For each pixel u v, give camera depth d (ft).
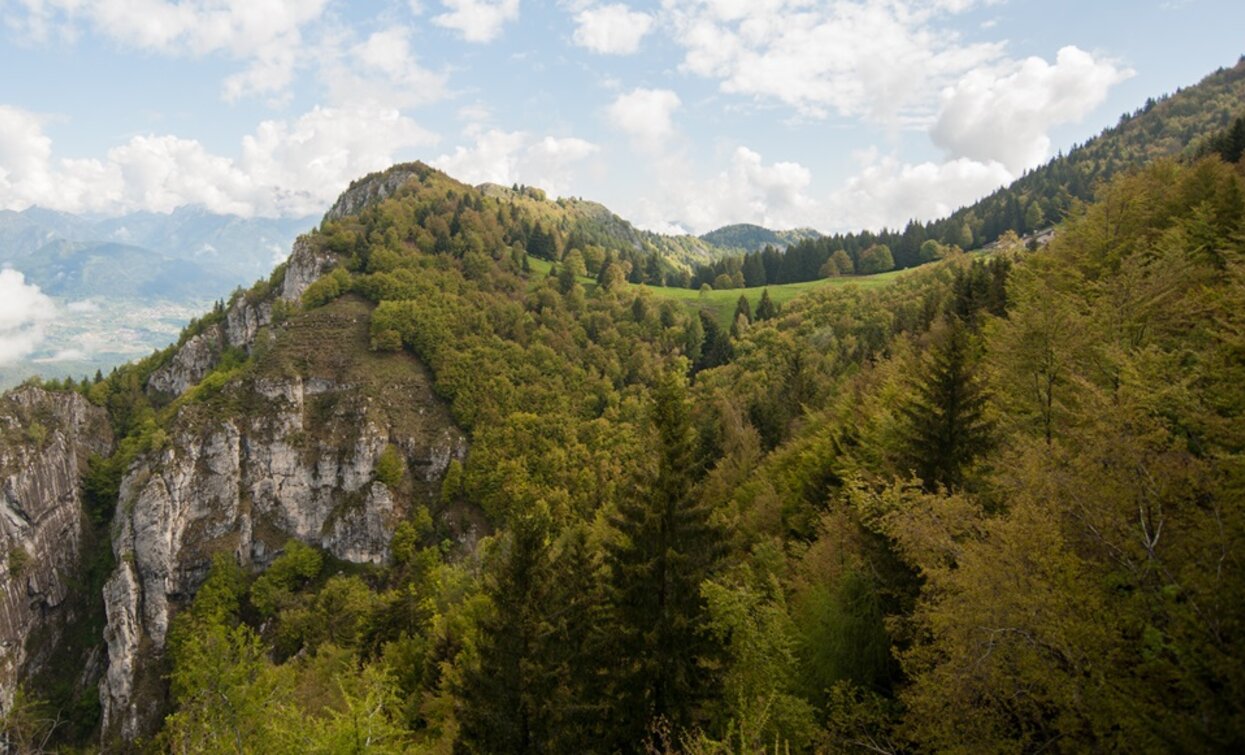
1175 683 33.35
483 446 377.30
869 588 70.38
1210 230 114.83
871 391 150.10
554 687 74.38
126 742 294.46
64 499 396.57
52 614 368.07
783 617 72.90
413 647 165.07
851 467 106.42
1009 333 82.58
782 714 60.90
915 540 58.70
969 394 83.97
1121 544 40.19
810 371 263.90
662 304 581.53
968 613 42.37
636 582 72.90
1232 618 31.19
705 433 220.64
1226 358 58.18
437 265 531.09
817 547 88.63
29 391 430.20
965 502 59.72
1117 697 34.27
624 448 362.74
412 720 130.41
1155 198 143.84
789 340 393.29
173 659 306.96
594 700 74.43
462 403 403.54
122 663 313.53
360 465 370.73
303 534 367.25
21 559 353.92
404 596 221.46
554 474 354.74
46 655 355.36
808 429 171.94
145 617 328.29
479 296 504.02
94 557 399.65
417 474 381.60
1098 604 37.78
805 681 67.92
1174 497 39.83
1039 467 49.01
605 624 77.30
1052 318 77.97
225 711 93.04
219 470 358.43
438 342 427.33
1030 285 138.10
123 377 515.50
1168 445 46.80
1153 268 91.15
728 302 591.78
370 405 388.16
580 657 75.87
